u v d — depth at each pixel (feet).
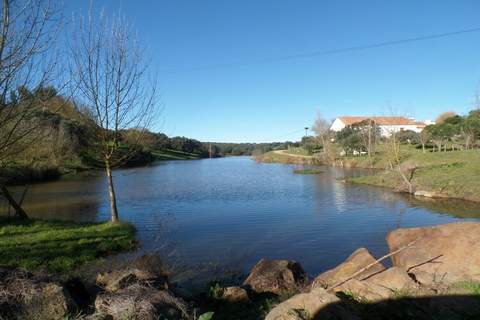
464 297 18.97
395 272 22.34
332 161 215.51
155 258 31.76
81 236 47.44
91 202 89.45
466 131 158.61
